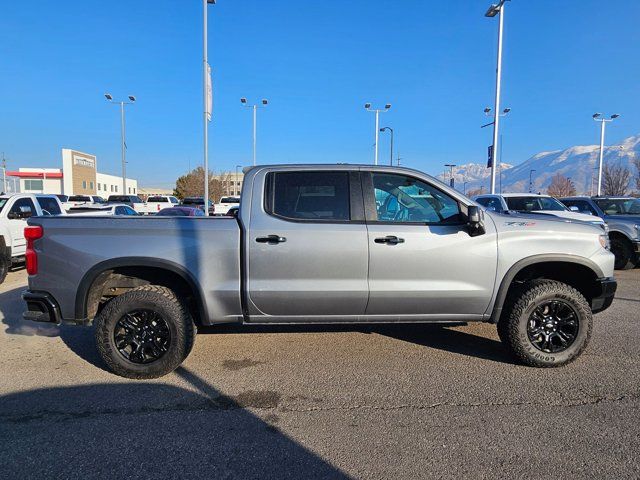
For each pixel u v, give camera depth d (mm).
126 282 4367
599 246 4398
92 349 4961
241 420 3412
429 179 4355
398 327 5730
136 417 3461
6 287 8695
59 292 4086
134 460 2902
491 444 3057
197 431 3256
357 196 4262
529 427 3275
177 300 4133
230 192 83750
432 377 4176
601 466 2797
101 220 4125
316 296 4137
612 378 4129
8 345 5094
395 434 3193
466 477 2705
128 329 4109
